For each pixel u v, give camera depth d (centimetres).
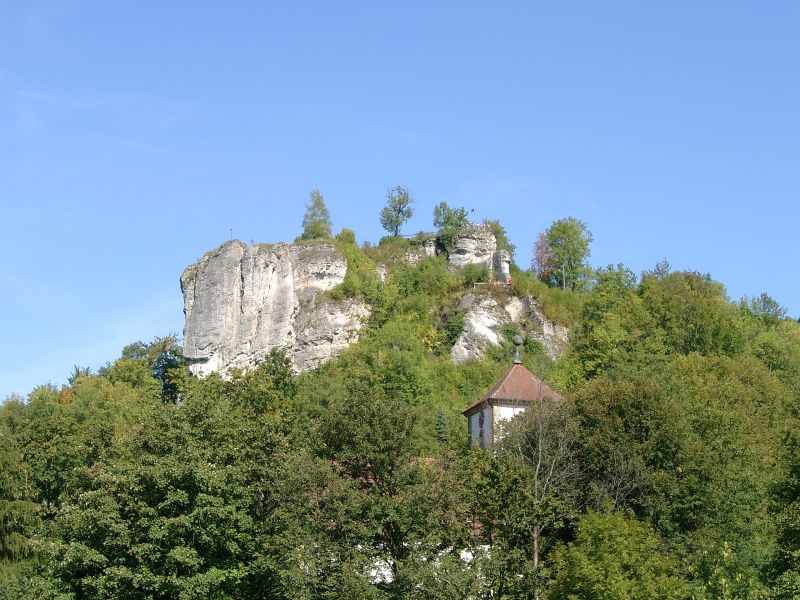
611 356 9775
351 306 12850
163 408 5084
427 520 4297
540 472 5359
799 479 5072
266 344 12712
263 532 4572
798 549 4509
